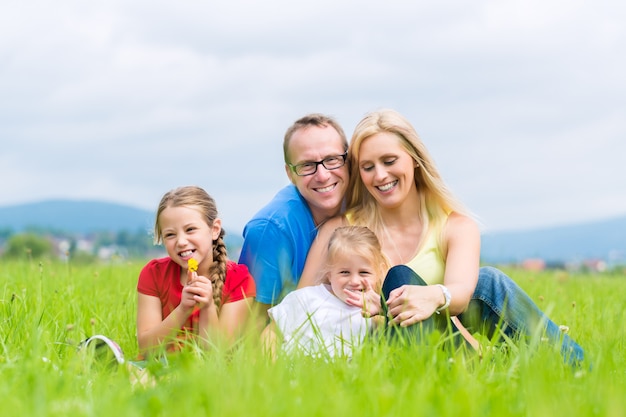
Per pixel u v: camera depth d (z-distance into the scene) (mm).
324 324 4875
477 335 5664
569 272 12969
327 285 5090
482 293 4855
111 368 4203
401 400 2980
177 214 4859
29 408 3041
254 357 3824
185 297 4688
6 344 4496
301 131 5293
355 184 5359
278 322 4914
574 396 3232
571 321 6129
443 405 2963
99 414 2984
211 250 5008
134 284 8023
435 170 5113
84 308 6055
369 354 3785
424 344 3945
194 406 3059
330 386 3289
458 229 5062
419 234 5191
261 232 5262
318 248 5320
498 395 3199
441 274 5074
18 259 9555
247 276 5086
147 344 4793
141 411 3072
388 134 5031
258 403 3018
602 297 7812
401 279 4586
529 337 4438
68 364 3828
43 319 5238
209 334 4742
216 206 5070
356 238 4945
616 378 3648
